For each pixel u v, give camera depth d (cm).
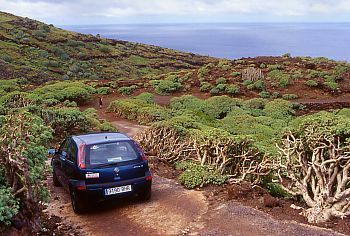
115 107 3189
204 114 3112
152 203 879
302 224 727
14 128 642
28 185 592
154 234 723
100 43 11800
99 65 9656
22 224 611
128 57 11181
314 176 829
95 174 816
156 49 13400
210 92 4012
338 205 741
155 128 1466
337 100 3666
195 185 970
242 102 3419
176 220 781
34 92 3806
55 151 1027
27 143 632
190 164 1147
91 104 3797
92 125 2120
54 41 10319
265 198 834
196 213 809
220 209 818
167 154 1336
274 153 1104
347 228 701
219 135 1077
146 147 1427
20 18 12056
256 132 2209
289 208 808
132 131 2289
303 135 855
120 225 774
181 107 3391
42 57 8900
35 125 686
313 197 833
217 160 1059
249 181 991
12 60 8119
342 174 780
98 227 769
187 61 12400
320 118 884
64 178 909
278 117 3059
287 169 841
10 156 590
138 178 851
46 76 7631
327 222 729
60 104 3294
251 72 4194
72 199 845
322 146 798
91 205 855
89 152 841
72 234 734
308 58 4981
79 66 8919
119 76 9125
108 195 822
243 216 775
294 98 3722
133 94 4244
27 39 9694
